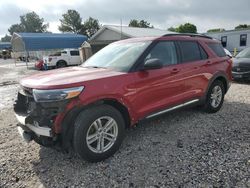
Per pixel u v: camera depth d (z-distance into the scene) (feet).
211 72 17.65
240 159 11.80
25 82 11.99
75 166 11.74
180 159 12.01
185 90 15.85
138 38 15.83
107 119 12.00
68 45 113.80
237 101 22.26
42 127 10.87
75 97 10.79
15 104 12.68
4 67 97.30
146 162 11.85
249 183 9.98
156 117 14.46
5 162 12.33
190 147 13.24
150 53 13.98
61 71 13.73
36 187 10.33
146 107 13.61
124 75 12.54
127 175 10.87
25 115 11.94
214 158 11.97
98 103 11.72
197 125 16.35
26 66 97.30
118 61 13.98
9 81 49.14
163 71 14.26
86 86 11.12
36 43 106.01
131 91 12.69
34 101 10.96
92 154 11.58
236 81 33.73
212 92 18.39
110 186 10.19
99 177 10.80
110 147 12.21
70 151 13.10
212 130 15.48
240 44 92.89
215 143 13.61
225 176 10.49
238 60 33.17
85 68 14.28
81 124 11.06
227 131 15.26
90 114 11.23
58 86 10.61
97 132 11.72
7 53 183.42
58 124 10.73
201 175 10.63
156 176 10.71
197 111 19.24
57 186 10.32
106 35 88.58
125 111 12.84
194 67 16.26
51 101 10.52
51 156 12.76
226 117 17.84
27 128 11.68
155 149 13.12
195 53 16.96
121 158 12.30
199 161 11.76
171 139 14.30
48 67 82.02
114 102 12.41
